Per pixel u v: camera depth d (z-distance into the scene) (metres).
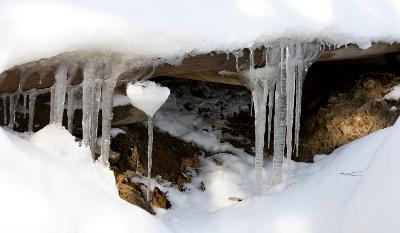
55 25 2.57
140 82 3.08
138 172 3.94
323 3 3.56
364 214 2.45
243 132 4.96
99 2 2.74
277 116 3.57
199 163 4.43
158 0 2.94
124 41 2.75
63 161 2.73
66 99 3.56
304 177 3.83
